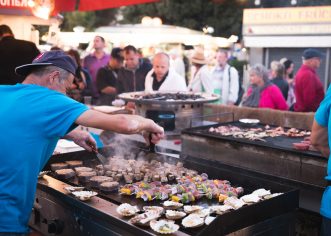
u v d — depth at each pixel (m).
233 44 10.93
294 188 2.00
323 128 2.24
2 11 4.50
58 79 1.88
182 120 3.69
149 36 7.06
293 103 5.95
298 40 8.58
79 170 2.40
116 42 6.86
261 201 1.78
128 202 2.00
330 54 8.25
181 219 1.78
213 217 1.71
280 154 2.72
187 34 7.45
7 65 4.29
